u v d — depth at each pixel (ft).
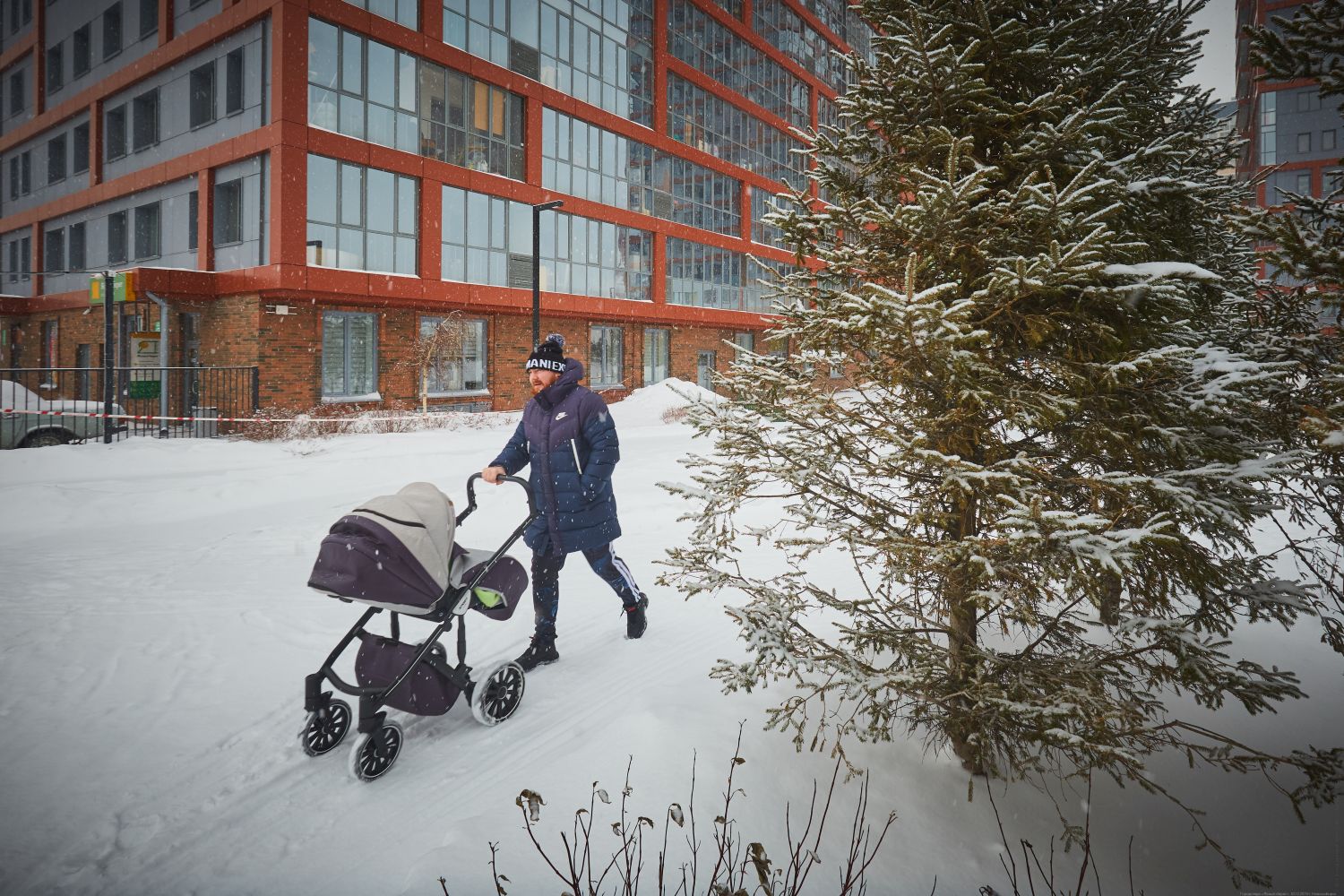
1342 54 7.56
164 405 53.26
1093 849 8.64
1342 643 9.79
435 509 10.98
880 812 8.85
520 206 77.00
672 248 98.37
